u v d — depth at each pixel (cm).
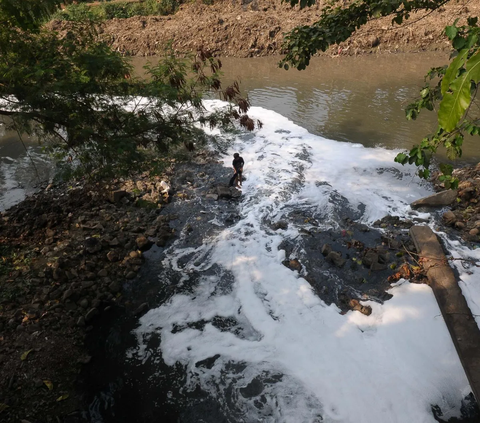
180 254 1043
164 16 3788
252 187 1330
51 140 1128
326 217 1156
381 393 677
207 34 3291
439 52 2772
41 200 1286
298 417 655
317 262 984
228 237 1088
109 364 768
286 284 922
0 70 762
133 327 845
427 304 829
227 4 3653
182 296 915
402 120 1784
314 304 866
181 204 1259
